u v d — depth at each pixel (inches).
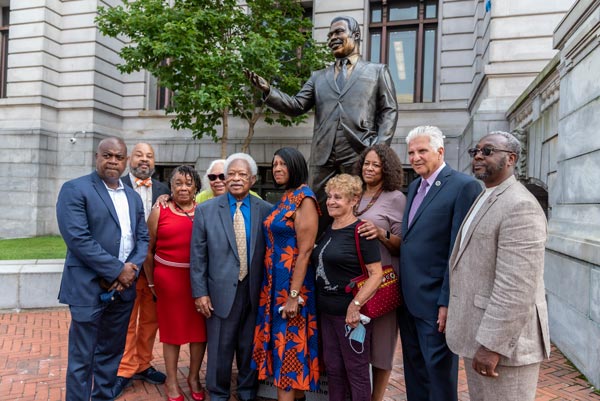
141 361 156.1
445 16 486.9
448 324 92.9
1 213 540.4
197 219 135.9
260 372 126.0
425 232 110.2
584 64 184.2
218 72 384.2
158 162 580.4
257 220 136.0
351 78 152.4
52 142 554.3
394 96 154.3
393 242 118.8
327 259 114.7
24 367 169.0
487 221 86.7
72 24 560.7
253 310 135.0
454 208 107.5
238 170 134.0
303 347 121.8
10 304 248.2
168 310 139.2
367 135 149.1
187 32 360.2
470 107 448.1
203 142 561.0
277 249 126.8
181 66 380.2
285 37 418.0
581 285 170.7
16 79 546.0
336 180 116.3
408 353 119.5
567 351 184.7
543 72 242.4
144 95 598.9
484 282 86.7
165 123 586.2
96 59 557.9
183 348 199.5
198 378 144.6
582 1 183.8
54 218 556.7
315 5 518.9
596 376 154.4
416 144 113.6
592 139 175.2
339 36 155.1
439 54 491.2
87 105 553.9
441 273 109.0
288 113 163.6
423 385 118.0
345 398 118.6
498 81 338.6
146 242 134.0
